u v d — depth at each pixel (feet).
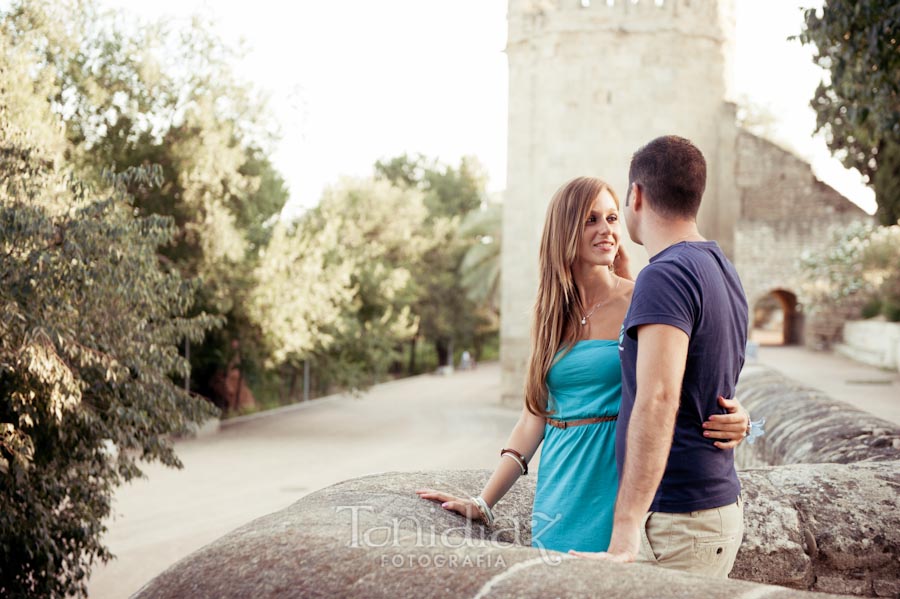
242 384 103.30
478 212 141.69
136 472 29.96
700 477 6.91
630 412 6.85
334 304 89.97
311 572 5.07
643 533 7.07
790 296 143.95
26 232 24.97
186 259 71.67
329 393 115.96
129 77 67.67
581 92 92.43
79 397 25.43
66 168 40.32
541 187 95.04
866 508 9.52
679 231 7.45
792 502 9.54
